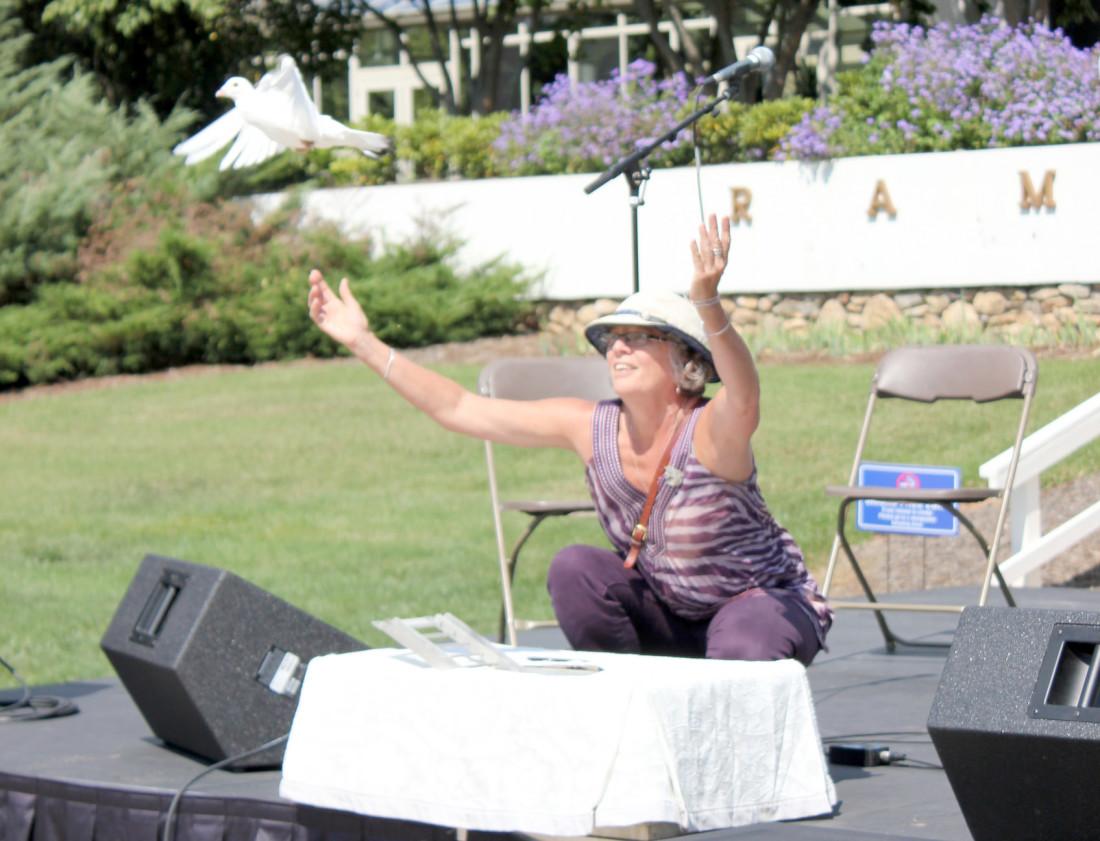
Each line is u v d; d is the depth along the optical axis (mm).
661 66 31922
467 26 34250
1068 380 15875
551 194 20562
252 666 5480
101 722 6414
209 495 14633
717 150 20391
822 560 11781
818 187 18734
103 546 12773
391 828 4684
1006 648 3713
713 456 5113
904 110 18828
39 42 28859
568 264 20453
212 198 22656
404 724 4383
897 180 18312
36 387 20672
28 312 20953
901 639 8320
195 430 17453
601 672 4363
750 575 5301
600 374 6898
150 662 5504
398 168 23234
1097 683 3600
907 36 19406
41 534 13211
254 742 5469
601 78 33281
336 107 35969
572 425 5496
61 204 21953
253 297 21016
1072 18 25859
